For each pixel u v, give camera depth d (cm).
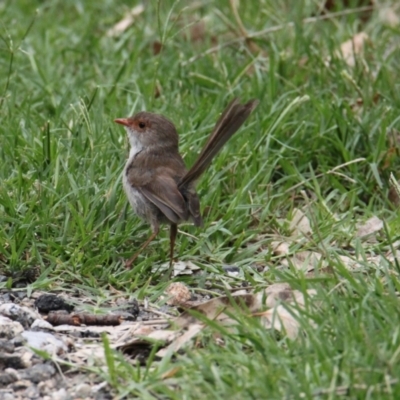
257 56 1544
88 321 917
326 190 1234
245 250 1086
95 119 1276
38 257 1008
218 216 1148
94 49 1625
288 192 1218
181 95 1439
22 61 1568
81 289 987
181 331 863
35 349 816
